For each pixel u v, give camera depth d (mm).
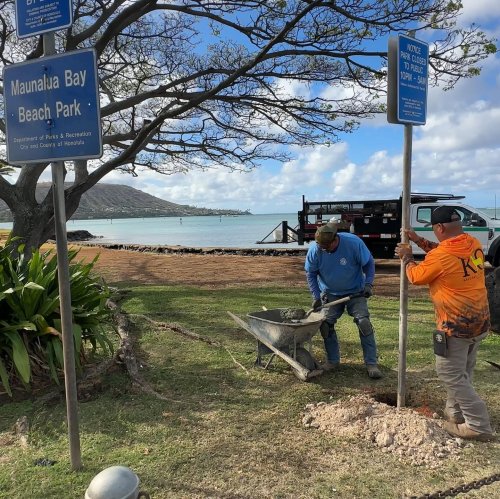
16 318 5043
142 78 14125
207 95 9320
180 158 15281
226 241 38031
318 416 4309
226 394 4883
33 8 3143
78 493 3160
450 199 16969
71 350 3348
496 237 15414
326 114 12469
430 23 9258
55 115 3086
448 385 3838
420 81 4125
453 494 3102
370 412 4234
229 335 7129
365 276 5449
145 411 4457
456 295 3732
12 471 3441
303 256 21703
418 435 3795
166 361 5926
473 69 9938
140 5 10016
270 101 12336
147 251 26250
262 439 3926
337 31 9883
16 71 3182
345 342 6781
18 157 3248
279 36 8711
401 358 4297
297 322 5543
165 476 3369
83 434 4012
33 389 4926
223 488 3234
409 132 4102
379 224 17344
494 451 3678
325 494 3164
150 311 8922
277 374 5449
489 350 6297
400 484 3270
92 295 5633
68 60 3010
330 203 18250
